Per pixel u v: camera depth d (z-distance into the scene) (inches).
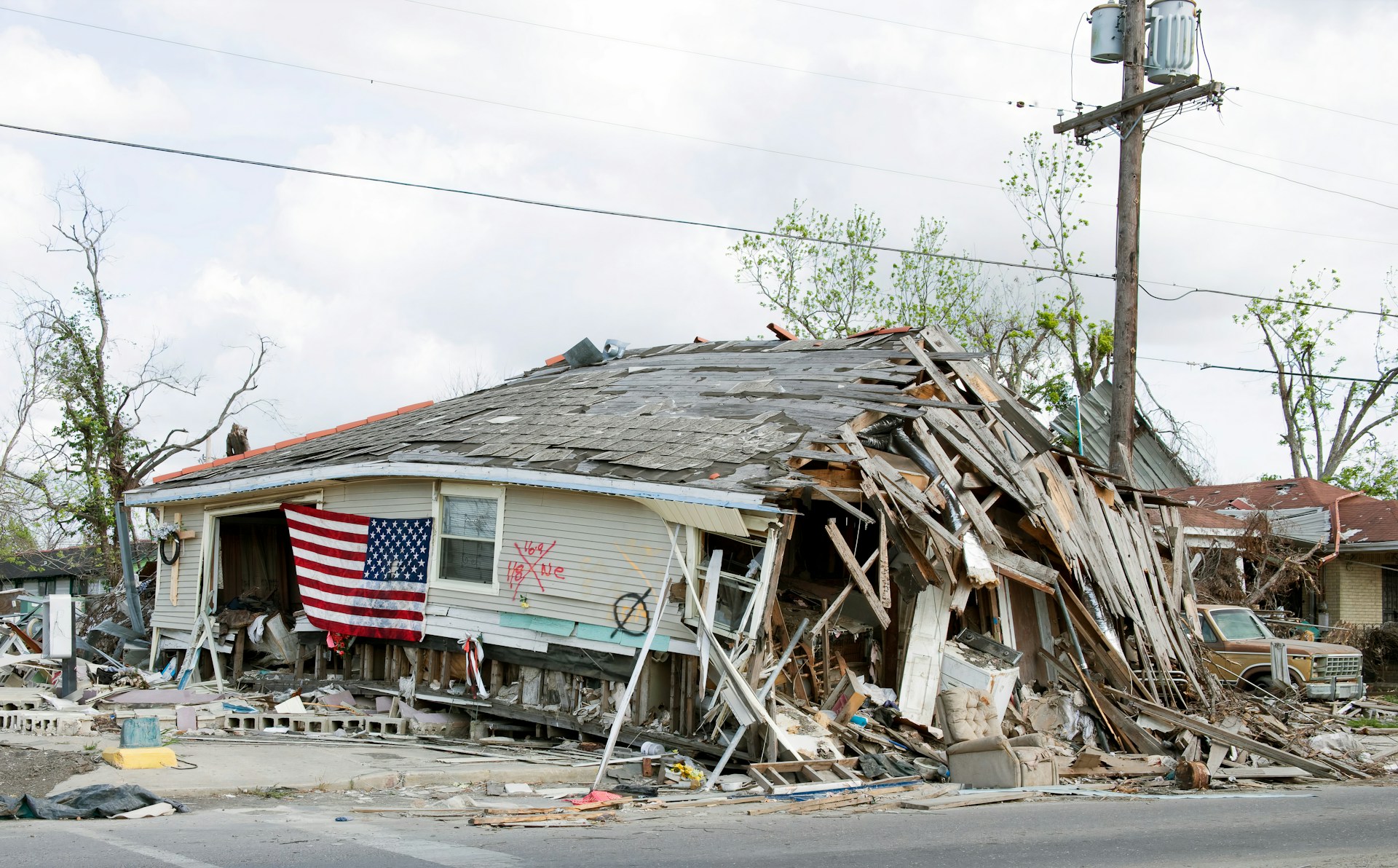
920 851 262.4
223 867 219.5
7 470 1307.8
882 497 446.3
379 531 560.4
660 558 452.8
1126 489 666.2
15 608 1455.5
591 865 233.1
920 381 567.8
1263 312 1363.2
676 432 494.0
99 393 1246.3
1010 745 427.8
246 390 1323.8
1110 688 527.8
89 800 295.1
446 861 233.6
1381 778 466.3
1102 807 355.9
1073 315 1192.2
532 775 384.2
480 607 516.1
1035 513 531.5
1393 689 864.9
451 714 528.1
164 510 695.1
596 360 750.5
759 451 447.5
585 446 499.8
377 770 376.8
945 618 482.0
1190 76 643.5
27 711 481.1
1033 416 596.1
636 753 446.0
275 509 668.7
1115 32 676.1
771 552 415.5
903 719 455.2
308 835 264.7
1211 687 627.5
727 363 629.3
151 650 689.6
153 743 370.3
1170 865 251.0
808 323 1205.1
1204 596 886.4
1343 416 1373.0
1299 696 666.2
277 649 621.3
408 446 566.9
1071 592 542.0
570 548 485.1
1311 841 289.9
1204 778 424.2
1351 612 986.7
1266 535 914.1
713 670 436.5
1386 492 1322.6
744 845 265.6
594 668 474.0
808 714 433.7
